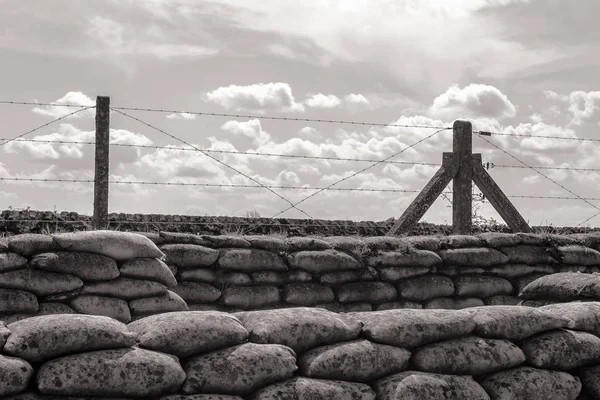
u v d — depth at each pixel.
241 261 7.77
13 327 3.84
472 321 4.48
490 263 8.68
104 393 3.71
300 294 7.86
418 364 4.28
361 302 8.08
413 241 8.55
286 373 3.99
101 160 8.73
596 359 4.65
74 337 3.77
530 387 4.35
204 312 4.18
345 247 8.27
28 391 3.66
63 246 6.50
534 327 4.59
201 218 9.91
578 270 9.05
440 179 9.95
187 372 3.89
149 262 6.72
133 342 3.89
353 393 4.04
